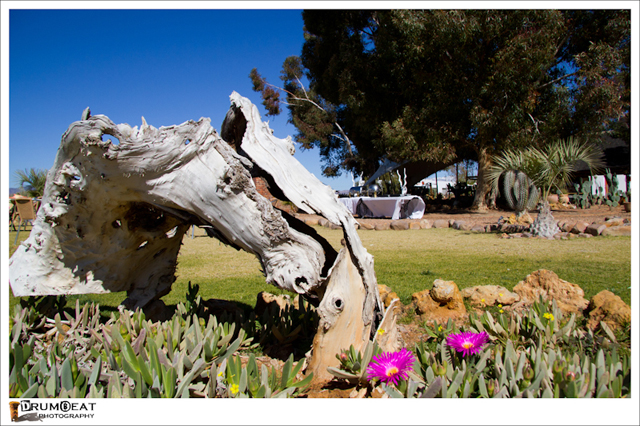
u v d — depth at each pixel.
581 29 18.78
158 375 2.24
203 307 3.83
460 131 19.00
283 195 3.00
